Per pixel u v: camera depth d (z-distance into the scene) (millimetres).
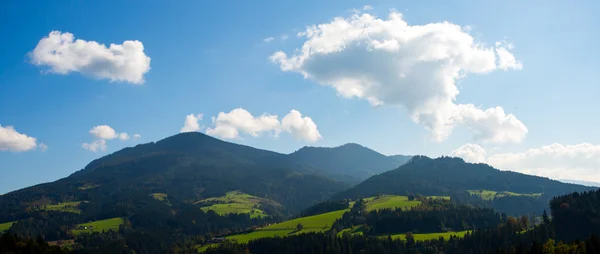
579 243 180625
